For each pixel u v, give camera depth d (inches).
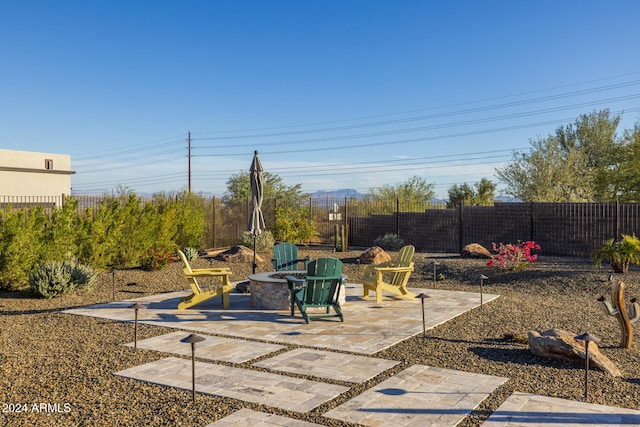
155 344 285.4
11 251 451.2
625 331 275.4
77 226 529.3
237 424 176.2
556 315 362.0
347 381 222.7
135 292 481.1
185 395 204.8
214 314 371.6
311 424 176.1
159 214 655.8
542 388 211.2
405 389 211.0
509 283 520.7
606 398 199.5
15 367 241.0
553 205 730.8
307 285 338.0
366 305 404.5
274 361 252.4
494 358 256.1
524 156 1266.0
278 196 1378.0
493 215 780.6
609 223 688.4
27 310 392.5
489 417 180.9
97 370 237.1
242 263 671.8
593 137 1446.9
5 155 950.4
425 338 299.1
